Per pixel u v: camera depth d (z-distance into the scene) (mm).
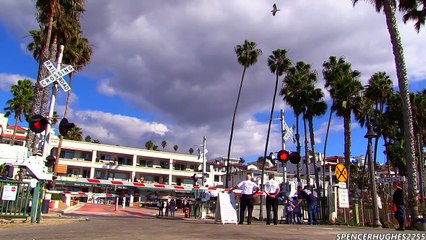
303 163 64438
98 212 24094
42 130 11625
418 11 19516
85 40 32094
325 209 18531
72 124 11453
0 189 11133
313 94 41219
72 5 23938
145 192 57312
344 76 39656
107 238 6699
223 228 9508
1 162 15195
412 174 16172
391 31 17656
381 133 45438
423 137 45844
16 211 11352
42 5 22578
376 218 15906
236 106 44719
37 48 27703
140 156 64500
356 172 64000
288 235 7520
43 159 12258
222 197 13492
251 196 12250
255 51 44188
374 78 42719
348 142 39188
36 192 11336
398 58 17250
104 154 62438
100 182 16781
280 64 43031
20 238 6688
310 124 41375
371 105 41406
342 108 38719
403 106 16906
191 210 22984
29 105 53031
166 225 10648
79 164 58281
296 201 17500
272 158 16891
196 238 6758
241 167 80625
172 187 17844
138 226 10133
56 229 8930
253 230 8859
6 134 58406
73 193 33500
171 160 66938
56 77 13594
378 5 18859
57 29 24141
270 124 42625
